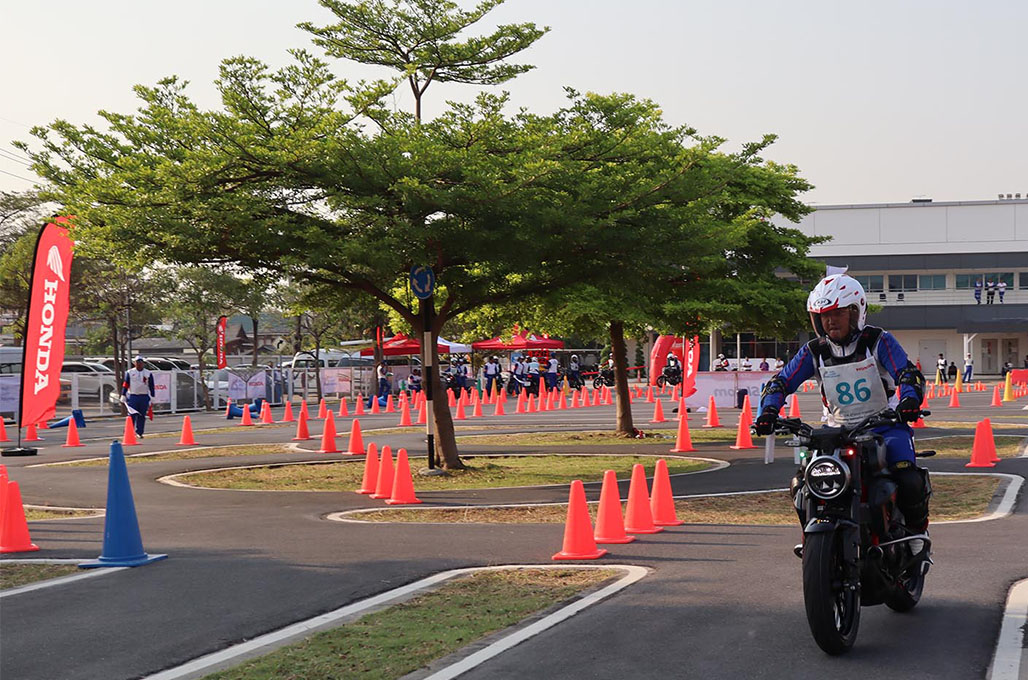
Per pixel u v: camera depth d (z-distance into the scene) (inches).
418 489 637.9
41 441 1080.2
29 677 245.8
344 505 566.6
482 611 299.1
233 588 343.0
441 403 732.7
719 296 951.6
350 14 705.0
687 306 912.9
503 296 747.4
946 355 3009.4
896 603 274.7
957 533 412.8
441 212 651.5
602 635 266.2
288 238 652.1
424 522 494.0
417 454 876.0
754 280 993.5
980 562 346.6
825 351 259.1
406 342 1926.7
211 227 651.5
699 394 1272.1
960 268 2945.4
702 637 261.0
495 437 1043.9
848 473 235.5
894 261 2970.0
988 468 650.2
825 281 256.7
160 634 284.7
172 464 816.9
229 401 1471.5
